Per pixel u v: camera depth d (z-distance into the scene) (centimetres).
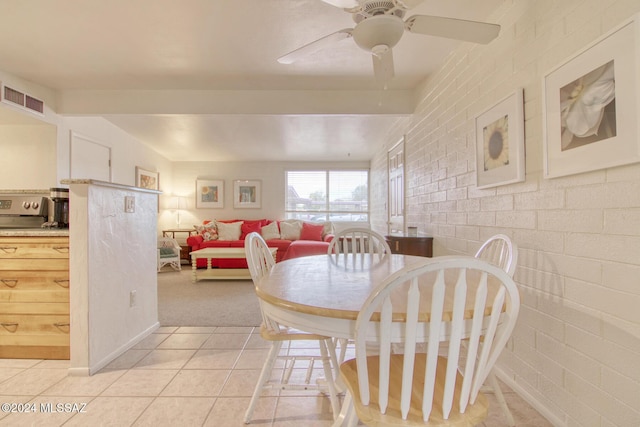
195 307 343
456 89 249
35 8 197
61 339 216
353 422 108
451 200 259
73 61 268
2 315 216
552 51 150
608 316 123
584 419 134
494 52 199
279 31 225
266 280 144
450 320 96
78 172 372
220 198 681
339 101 342
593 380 130
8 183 332
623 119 113
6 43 239
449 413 94
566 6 141
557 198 148
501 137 188
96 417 159
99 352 208
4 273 215
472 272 153
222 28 221
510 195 183
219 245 560
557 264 149
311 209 695
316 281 142
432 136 296
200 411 164
